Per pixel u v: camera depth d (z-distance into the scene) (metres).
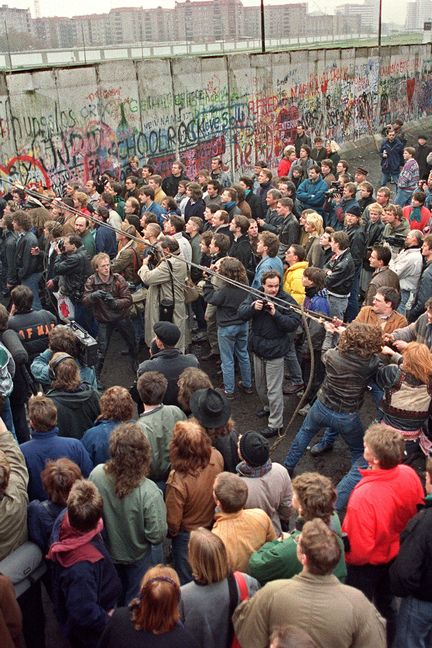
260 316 6.38
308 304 6.69
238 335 7.38
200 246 8.41
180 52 28.38
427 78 30.84
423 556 3.43
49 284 8.22
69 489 3.73
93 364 5.78
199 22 57.81
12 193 10.63
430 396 4.96
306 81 21.59
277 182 12.48
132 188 11.63
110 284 7.37
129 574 4.02
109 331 7.73
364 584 3.94
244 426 7.04
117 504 3.83
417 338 5.86
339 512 5.16
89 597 3.35
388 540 3.85
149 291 7.76
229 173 18.73
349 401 5.28
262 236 7.62
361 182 11.81
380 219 9.09
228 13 57.16
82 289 8.02
